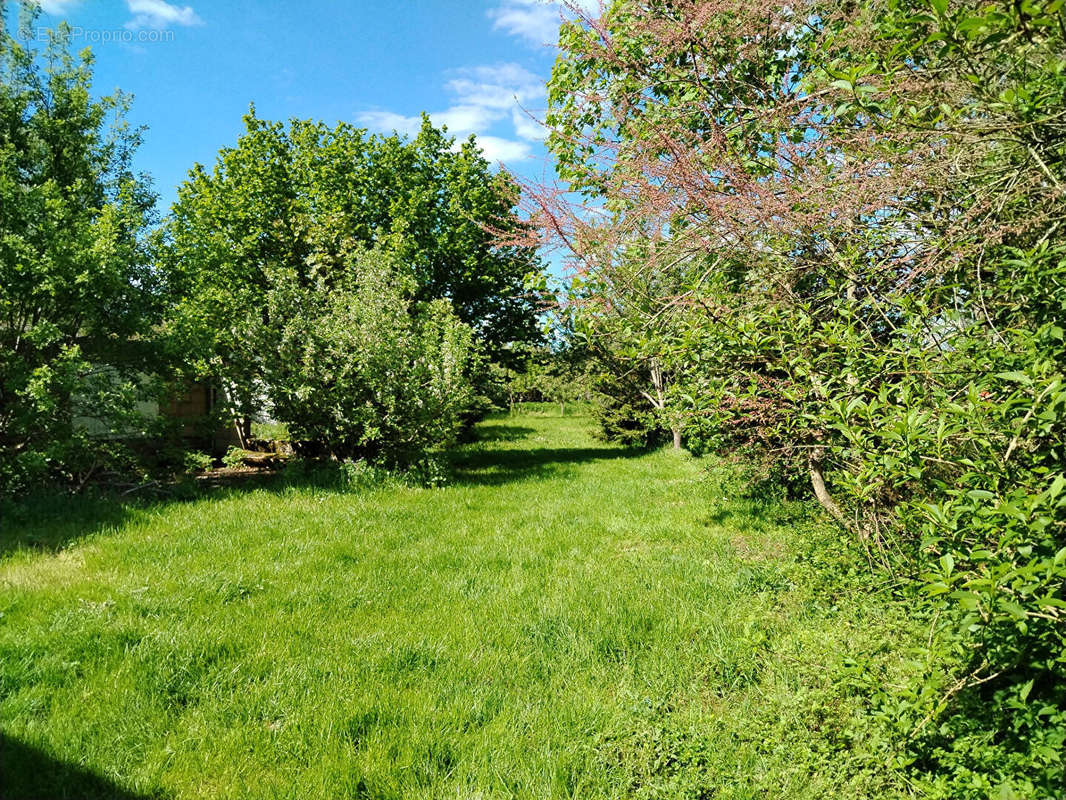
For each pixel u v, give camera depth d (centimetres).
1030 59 279
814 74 393
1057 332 243
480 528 761
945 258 348
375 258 1174
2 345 823
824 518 634
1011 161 317
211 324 1106
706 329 493
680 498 927
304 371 1091
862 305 418
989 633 245
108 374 904
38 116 1190
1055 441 253
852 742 300
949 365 316
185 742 308
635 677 379
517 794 278
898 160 339
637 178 465
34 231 832
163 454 959
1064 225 298
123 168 1334
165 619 441
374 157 1848
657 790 277
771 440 640
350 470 1042
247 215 1583
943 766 262
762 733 312
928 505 238
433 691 359
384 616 471
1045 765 236
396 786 281
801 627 422
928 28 271
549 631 441
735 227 430
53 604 458
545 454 1706
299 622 449
